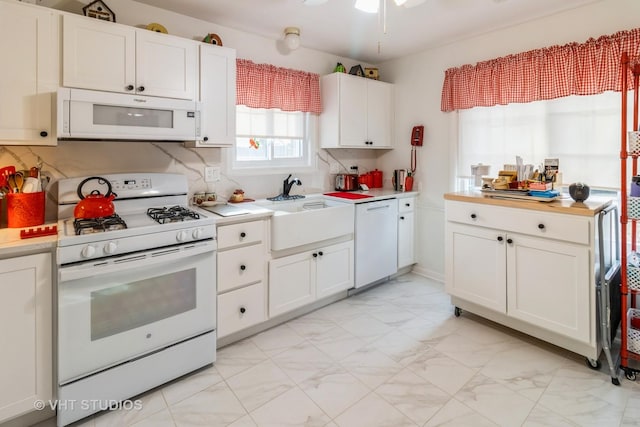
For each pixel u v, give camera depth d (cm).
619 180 241
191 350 207
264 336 254
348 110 343
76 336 167
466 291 268
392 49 348
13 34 177
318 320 278
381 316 285
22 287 158
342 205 313
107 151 234
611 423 167
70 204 211
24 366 160
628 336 198
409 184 371
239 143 306
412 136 364
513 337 250
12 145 191
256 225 243
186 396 191
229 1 242
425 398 187
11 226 184
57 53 189
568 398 185
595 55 241
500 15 268
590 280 204
